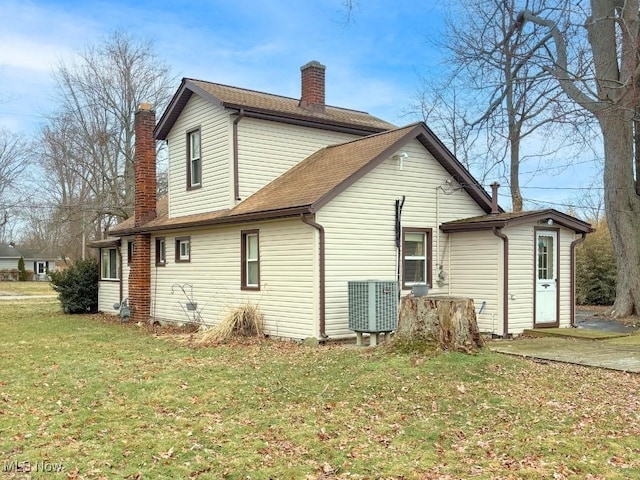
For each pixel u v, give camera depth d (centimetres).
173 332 1466
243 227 1374
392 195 1307
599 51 1617
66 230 4425
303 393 733
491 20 1755
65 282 2059
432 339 863
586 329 1348
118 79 3500
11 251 6569
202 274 1530
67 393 762
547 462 508
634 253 1644
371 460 516
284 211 1179
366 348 1027
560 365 902
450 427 602
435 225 1389
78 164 3606
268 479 477
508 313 1280
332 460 517
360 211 1245
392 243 1302
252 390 756
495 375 779
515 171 2305
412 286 1284
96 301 2106
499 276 1280
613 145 1664
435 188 1394
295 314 1216
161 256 1742
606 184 1689
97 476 479
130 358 1030
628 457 520
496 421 618
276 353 1053
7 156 3844
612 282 2141
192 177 1620
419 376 768
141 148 1806
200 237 1541
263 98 1670
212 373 870
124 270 1942
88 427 613
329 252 1187
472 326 875
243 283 1374
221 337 1236
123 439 572
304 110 1673
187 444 556
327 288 1179
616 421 621
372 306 1123
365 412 654
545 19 1675
